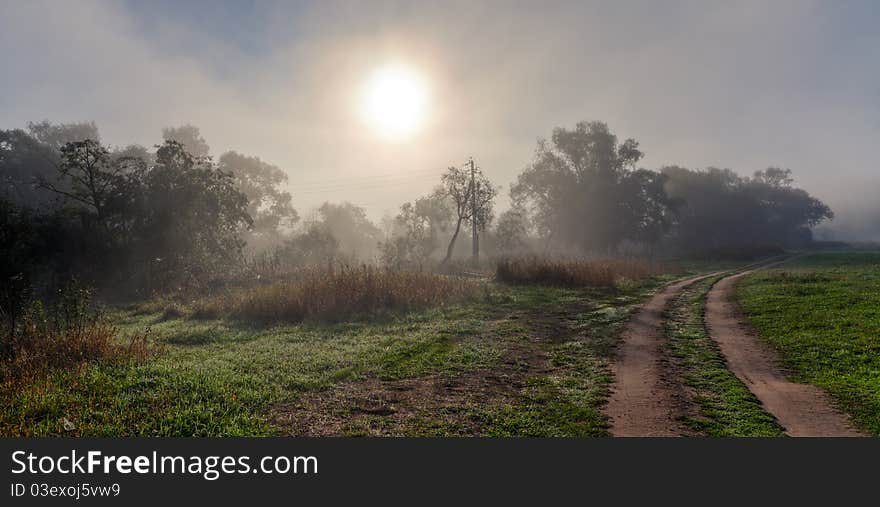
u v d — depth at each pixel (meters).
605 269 28.20
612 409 8.30
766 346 12.30
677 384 9.62
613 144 72.12
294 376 10.04
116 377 9.59
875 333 12.15
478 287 23.52
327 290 18.53
